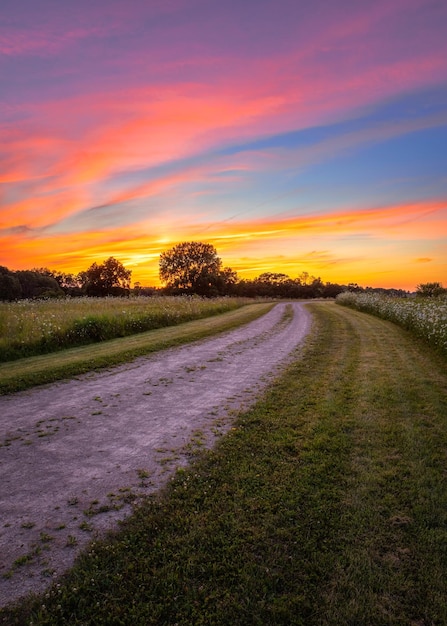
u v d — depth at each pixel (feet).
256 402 21.54
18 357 34.06
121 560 9.41
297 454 15.02
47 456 15.11
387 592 8.41
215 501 11.86
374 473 13.37
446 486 12.53
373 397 21.88
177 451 15.53
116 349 36.91
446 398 21.63
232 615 7.88
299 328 58.03
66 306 72.95
